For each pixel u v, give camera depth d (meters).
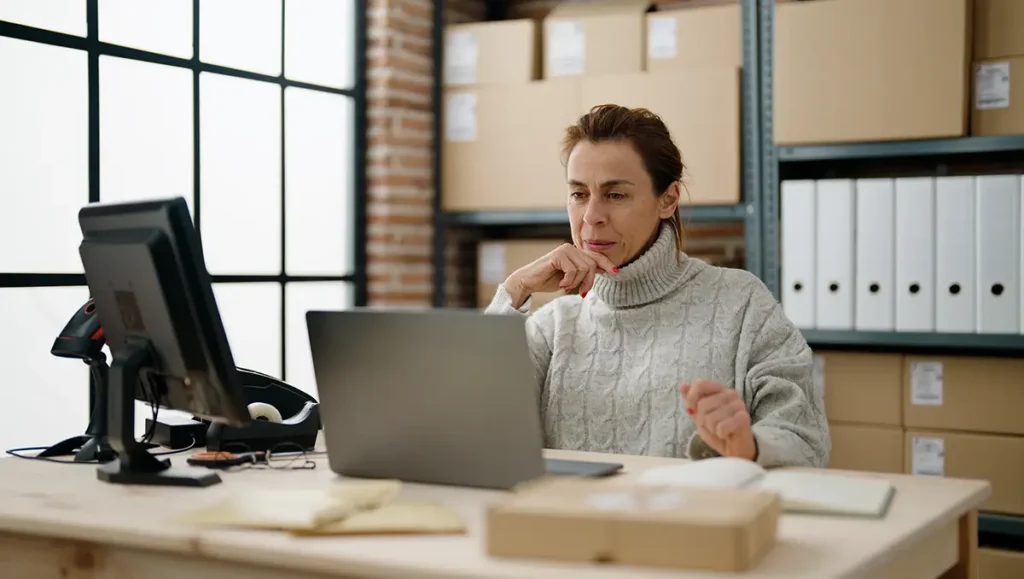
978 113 2.75
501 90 3.43
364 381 1.47
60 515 1.32
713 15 3.13
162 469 1.56
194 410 1.53
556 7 3.54
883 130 2.81
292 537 1.17
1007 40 2.71
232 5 3.11
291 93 3.30
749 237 3.08
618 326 1.92
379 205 3.52
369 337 1.45
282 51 3.27
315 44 3.39
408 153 3.54
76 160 2.68
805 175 3.28
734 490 1.15
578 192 1.92
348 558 1.09
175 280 1.46
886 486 1.34
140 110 2.85
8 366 2.54
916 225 2.73
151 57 2.87
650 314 1.91
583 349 1.94
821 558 1.06
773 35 2.98
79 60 2.68
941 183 2.70
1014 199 2.63
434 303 3.65
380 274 3.52
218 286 3.07
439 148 3.57
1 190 2.52
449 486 1.43
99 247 1.59
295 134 3.32
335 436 1.52
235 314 3.13
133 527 1.24
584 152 1.88
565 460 1.55
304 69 3.35
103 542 1.28
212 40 3.05
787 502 1.27
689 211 3.16
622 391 1.88
